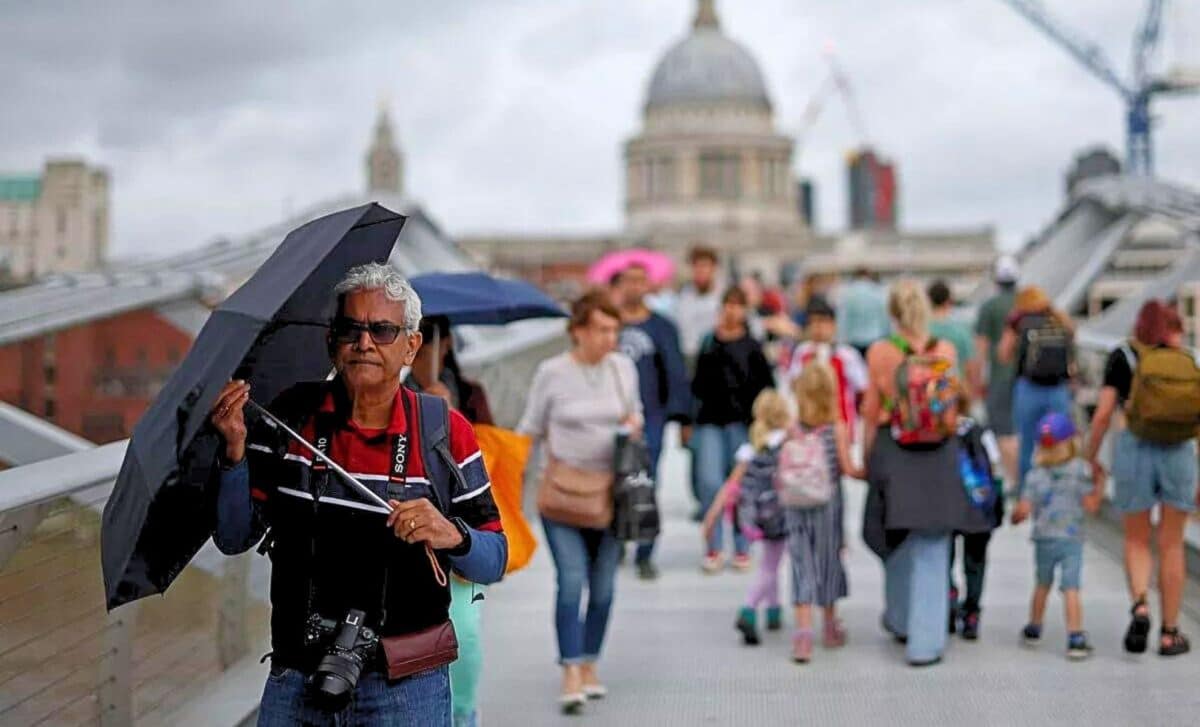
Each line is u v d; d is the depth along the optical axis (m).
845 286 22.77
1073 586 9.90
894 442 9.84
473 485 5.11
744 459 10.63
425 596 4.94
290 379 5.26
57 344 24.44
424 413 5.04
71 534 6.39
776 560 10.57
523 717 8.71
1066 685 9.21
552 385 8.98
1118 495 9.91
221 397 4.72
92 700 6.68
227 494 4.79
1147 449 9.77
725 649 10.35
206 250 19.72
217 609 8.68
